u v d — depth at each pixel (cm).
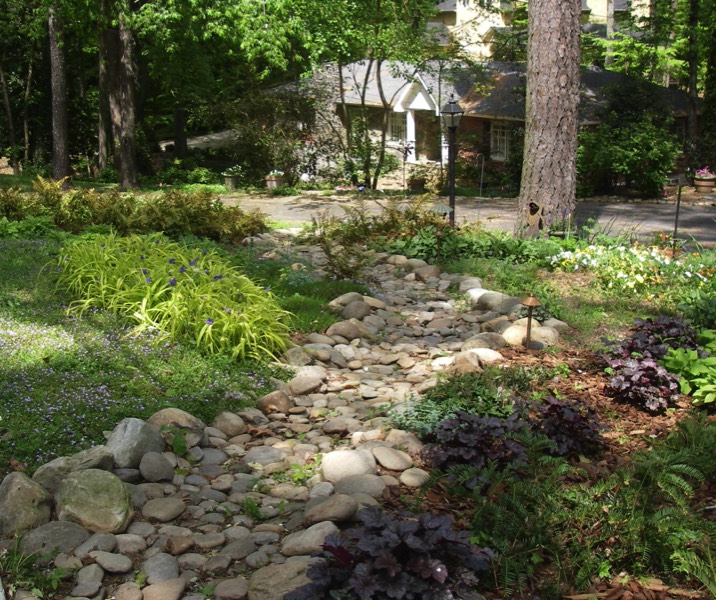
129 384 584
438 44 2355
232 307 720
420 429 526
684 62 3078
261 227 1280
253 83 2628
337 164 2572
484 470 423
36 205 1262
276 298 811
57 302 769
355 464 467
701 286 962
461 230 1241
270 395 596
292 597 317
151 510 423
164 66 2709
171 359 646
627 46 3088
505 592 356
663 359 630
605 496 411
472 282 971
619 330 807
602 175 2277
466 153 2848
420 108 3098
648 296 945
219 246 1103
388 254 1160
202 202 1233
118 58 2555
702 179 2339
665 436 535
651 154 2205
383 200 2136
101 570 368
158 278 755
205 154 3381
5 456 466
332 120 2634
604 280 991
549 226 1218
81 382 574
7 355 616
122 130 2394
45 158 3288
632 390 590
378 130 3309
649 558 378
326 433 549
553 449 478
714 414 578
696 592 362
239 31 2184
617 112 2491
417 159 3247
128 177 2417
